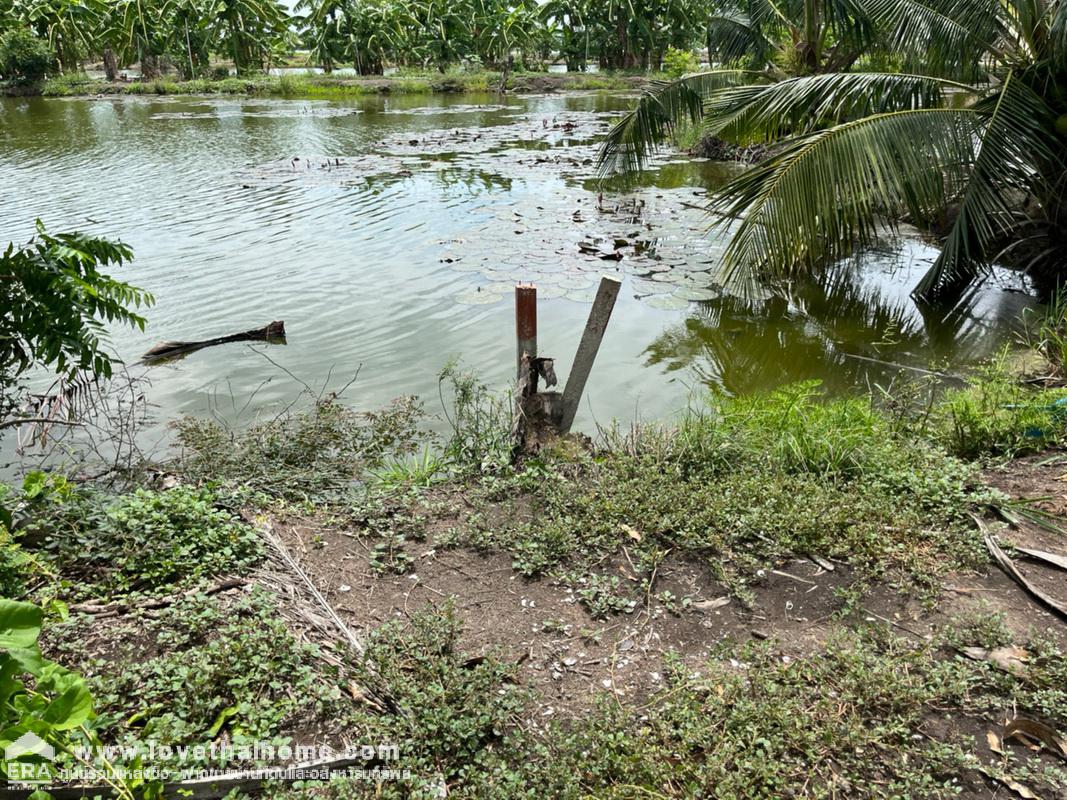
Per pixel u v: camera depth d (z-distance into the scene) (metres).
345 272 9.16
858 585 3.39
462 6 45.62
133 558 3.49
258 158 17.42
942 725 2.66
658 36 44.47
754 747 2.53
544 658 3.06
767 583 3.48
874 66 11.36
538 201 12.76
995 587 3.38
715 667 2.87
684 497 4.02
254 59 45.19
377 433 5.45
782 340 7.38
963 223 7.63
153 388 6.40
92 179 14.92
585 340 4.82
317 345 7.20
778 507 3.92
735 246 7.54
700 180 14.81
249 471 4.82
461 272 9.09
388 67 52.41
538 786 2.39
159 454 5.33
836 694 2.75
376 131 22.52
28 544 3.58
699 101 10.76
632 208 12.09
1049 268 8.52
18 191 13.72
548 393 4.92
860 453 4.39
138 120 26.08
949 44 8.09
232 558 3.58
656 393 6.30
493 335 7.34
